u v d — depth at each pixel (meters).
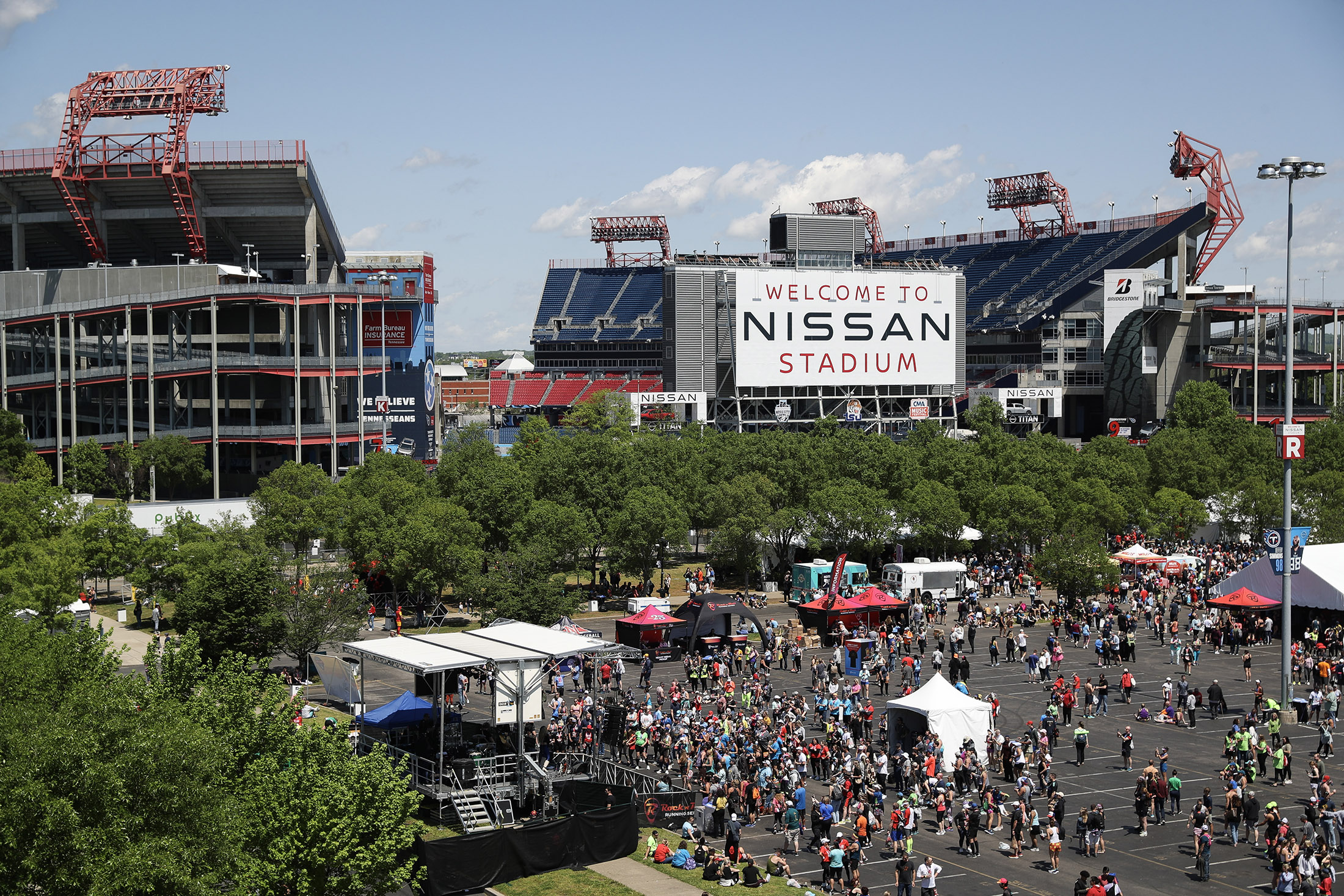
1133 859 46.34
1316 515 114.50
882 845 48.47
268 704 39.00
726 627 85.25
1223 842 48.47
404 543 91.19
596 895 42.72
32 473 130.50
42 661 37.62
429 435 184.12
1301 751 60.94
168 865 28.31
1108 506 118.00
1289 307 66.88
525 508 104.12
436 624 91.75
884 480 122.75
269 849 33.97
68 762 28.73
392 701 61.91
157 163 181.50
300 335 172.38
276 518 103.31
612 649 55.78
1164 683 74.56
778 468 119.44
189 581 76.81
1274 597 85.19
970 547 118.25
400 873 36.12
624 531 102.38
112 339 164.00
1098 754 60.53
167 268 174.75
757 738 57.97
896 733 58.38
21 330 175.38
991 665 81.19
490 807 50.91
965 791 53.38
